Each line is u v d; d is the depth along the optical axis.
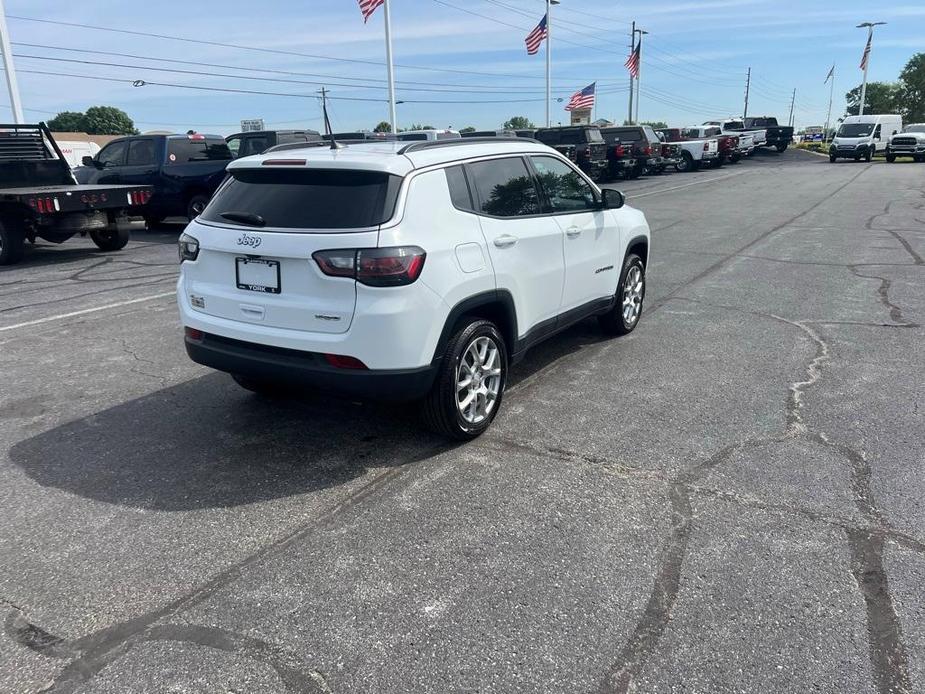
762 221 14.96
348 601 2.98
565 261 5.29
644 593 2.99
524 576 3.12
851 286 8.59
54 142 12.70
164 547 3.39
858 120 41.72
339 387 3.88
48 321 7.52
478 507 3.70
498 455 4.29
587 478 3.98
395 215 3.84
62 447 4.48
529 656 2.65
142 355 6.32
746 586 3.02
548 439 4.49
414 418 4.86
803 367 5.73
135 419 4.91
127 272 10.38
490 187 4.62
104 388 5.51
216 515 3.67
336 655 2.67
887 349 6.14
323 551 3.34
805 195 20.67
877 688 2.47
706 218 15.73
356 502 3.77
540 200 5.12
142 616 2.91
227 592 3.05
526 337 4.93
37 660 2.67
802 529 3.43
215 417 4.93
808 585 3.02
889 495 3.73
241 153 16.09
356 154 4.11
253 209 4.13
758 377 5.52
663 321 7.22
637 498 3.76
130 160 14.88
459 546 3.35
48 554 3.35
